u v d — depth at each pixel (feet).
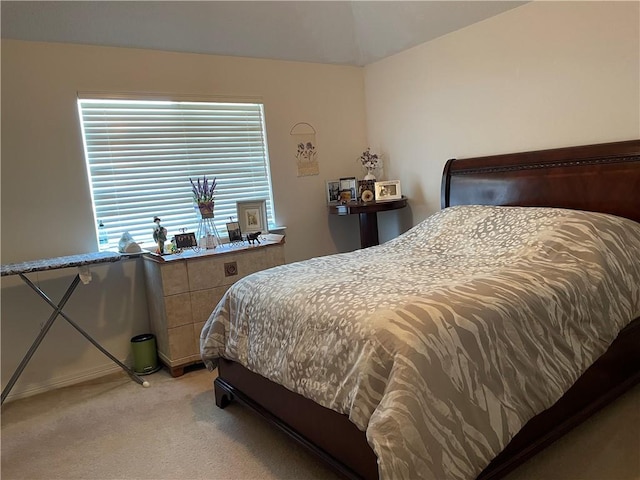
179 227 11.91
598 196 9.20
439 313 5.51
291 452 7.22
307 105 13.62
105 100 10.73
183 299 10.39
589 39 9.36
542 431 6.31
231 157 12.57
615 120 9.21
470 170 11.57
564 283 6.64
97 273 10.76
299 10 11.68
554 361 6.10
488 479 5.53
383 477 4.53
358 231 14.90
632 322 7.86
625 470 6.11
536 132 10.48
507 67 10.80
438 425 4.85
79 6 9.52
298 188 13.62
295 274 8.16
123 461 7.25
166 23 10.61
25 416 9.04
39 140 10.00
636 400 7.79
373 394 5.23
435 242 9.57
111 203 11.00
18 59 9.68
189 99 11.72
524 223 8.60
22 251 9.95
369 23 12.50
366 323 5.63
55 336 10.32
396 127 13.80
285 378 6.63
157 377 10.52
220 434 7.88
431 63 12.46
